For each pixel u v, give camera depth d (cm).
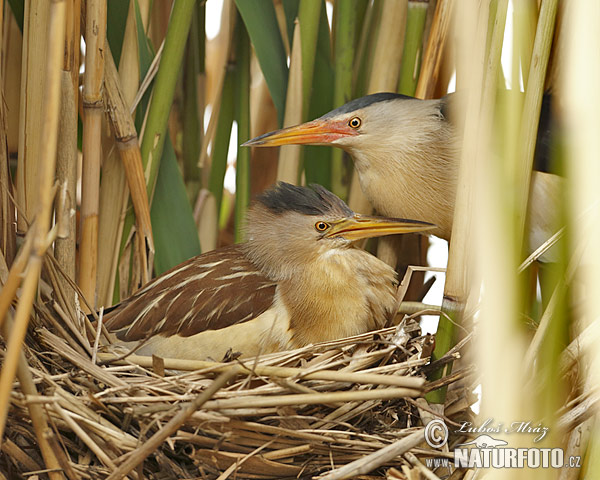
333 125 334
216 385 209
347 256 326
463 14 137
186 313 311
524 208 196
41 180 169
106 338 290
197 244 339
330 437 245
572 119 126
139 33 313
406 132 334
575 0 127
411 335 301
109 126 316
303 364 272
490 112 206
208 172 404
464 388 252
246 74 355
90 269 294
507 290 130
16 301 252
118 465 224
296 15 340
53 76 166
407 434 257
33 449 252
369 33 361
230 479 252
